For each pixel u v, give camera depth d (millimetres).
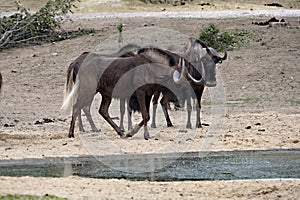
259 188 23422
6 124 38531
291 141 32656
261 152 30547
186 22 74375
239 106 44719
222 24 72375
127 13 92688
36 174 25984
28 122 39844
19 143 32406
